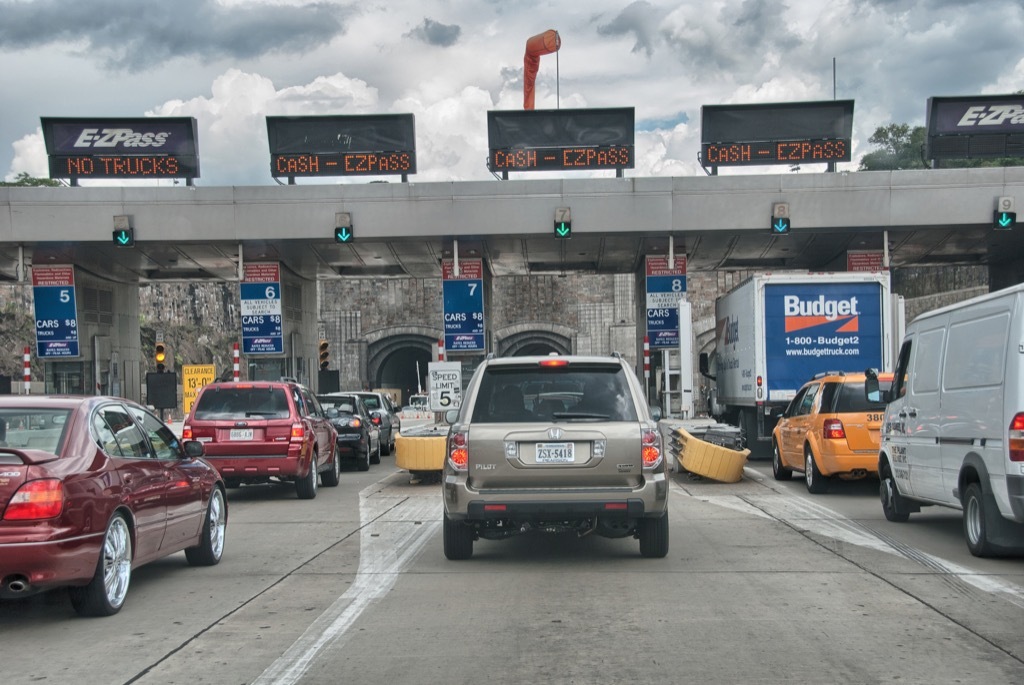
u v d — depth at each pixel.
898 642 6.60
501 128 25.14
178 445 9.77
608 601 7.98
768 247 27.66
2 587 6.93
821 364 20.52
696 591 8.36
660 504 9.18
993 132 24.83
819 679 5.76
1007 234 25.62
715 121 24.97
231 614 7.74
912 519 13.02
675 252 28.00
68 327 27.64
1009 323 9.18
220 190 24.83
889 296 20.56
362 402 24.92
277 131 25.28
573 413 9.29
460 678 5.86
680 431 19.02
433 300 68.00
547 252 28.27
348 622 7.38
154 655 6.51
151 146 25.22
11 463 7.03
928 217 24.19
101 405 8.29
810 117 24.89
